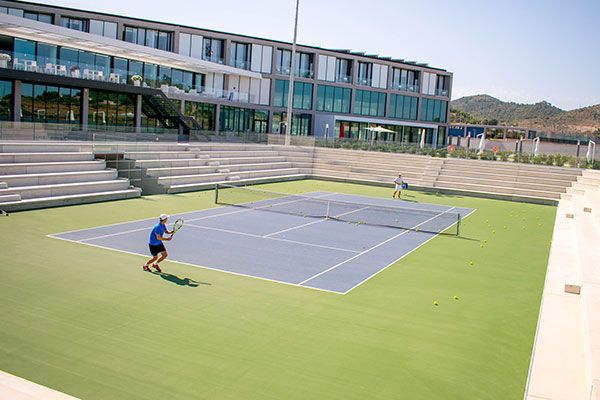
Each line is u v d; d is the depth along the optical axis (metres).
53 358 9.57
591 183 38.47
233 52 60.91
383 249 20.06
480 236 23.91
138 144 32.56
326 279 15.57
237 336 11.05
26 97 36.12
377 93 70.12
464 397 9.05
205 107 54.22
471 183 41.41
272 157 44.06
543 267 18.69
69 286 13.43
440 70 74.50
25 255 15.86
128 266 15.47
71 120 39.25
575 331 11.31
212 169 35.41
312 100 65.69
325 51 65.81
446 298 14.48
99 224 20.78
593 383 7.81
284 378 9.34
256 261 17.05
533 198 38.50
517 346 11.38
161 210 24.77
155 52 43.97
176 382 8.97
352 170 45.00
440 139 76.50
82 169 27.31
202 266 16.00
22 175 23.47
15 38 40.44
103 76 40.12
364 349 10.79
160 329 11.14
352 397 8.83
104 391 8.55
